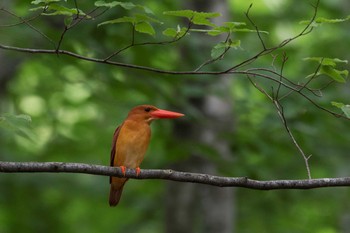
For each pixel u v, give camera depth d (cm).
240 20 1738
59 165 744
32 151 1886
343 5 1792
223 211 1530
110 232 2095
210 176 777
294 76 1380
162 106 1342
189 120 1348
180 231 1524
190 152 1316
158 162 1430
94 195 1891
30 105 2142
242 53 1311
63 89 1967
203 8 1443
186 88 1306
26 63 1881
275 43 1673
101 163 1908
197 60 1303
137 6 667
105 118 1945
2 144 1816
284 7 1848
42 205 1892
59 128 1938
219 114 1449
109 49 1277
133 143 937
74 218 2094
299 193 1714
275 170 1552
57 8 675
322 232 1912
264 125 1330
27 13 1348
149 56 1271
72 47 1269
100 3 670
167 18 1400
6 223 1841
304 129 1306
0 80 1773
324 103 1309
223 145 1458
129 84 1295
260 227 1756
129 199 1873
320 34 1805
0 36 1271
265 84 1323
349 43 1717
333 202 1831
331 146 1434
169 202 1541
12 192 1812
